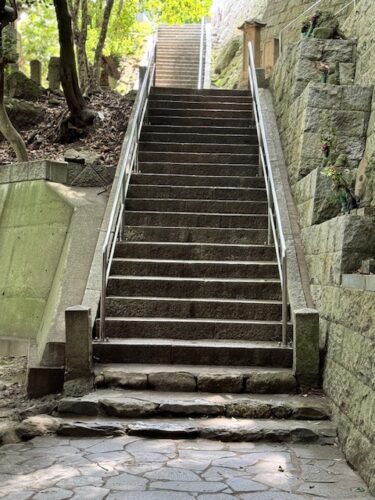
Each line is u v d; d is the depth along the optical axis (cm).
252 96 1097
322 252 612
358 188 662
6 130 959
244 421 488
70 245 730
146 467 408
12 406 537
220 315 658
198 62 1995
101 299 620
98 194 860
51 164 859
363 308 435
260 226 810
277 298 682
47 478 389
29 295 773
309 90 767
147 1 1730
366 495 364
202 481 385
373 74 786
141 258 748
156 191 860
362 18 864
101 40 1434
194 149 980
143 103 1030
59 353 559
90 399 510
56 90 1402
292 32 1496
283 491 370
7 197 909
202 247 752
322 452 441
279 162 881
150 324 631
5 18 947
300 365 545
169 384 543
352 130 758
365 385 409
